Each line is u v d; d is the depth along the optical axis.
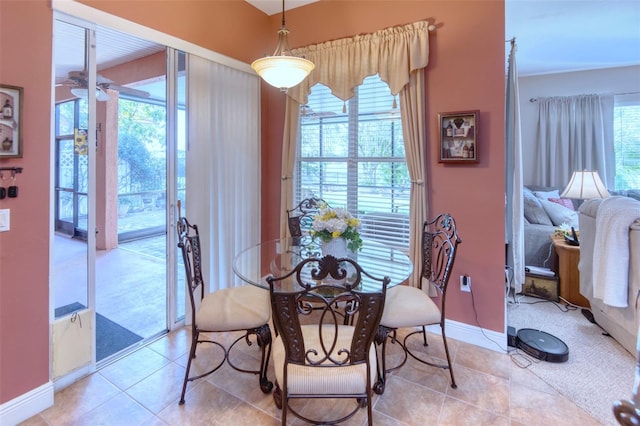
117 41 3.49
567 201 4.89
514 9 3.49
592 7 3.47
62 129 2.14
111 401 1.98
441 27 2.69
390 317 2.04
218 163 3.10
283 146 3.50
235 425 1.80
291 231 3.20
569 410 1.92
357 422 1.82
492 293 2.61
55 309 2.09
